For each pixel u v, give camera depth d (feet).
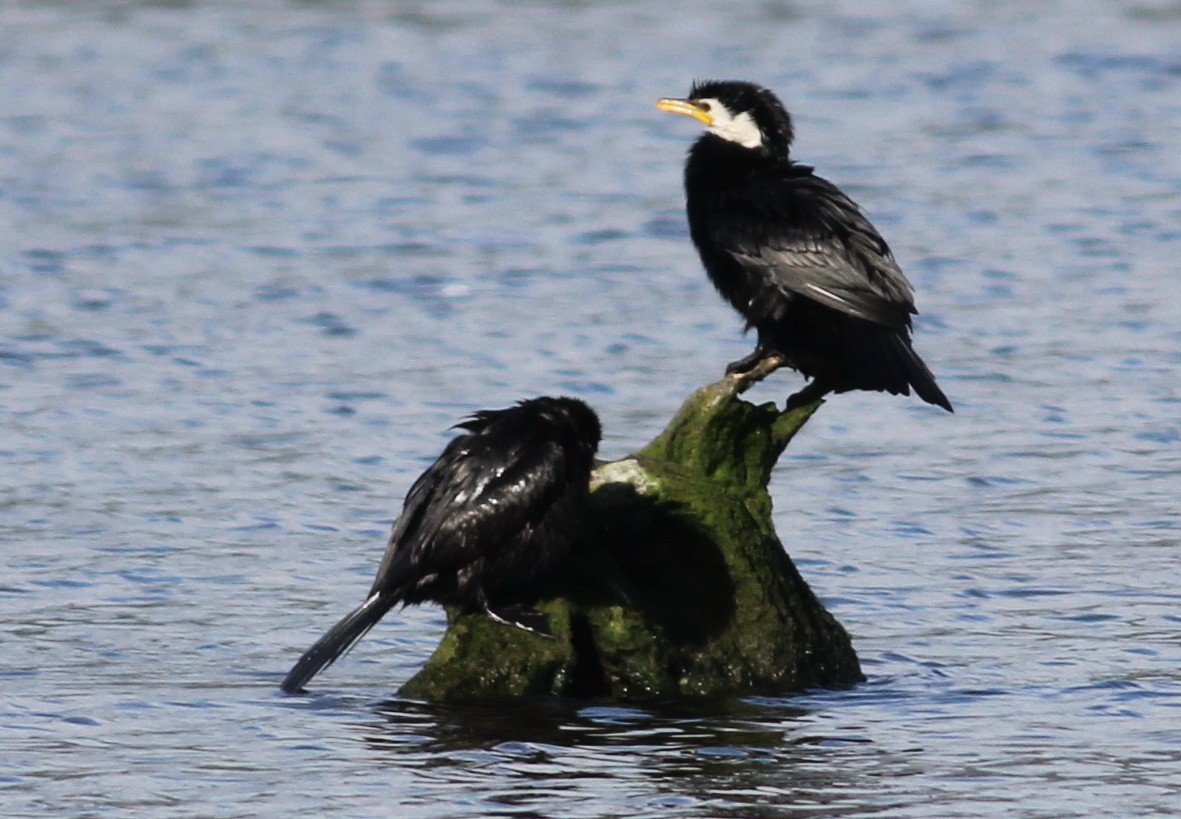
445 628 44.14
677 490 39.04
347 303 76.38
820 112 117.60
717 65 133.28
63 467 56.03
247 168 103.55
